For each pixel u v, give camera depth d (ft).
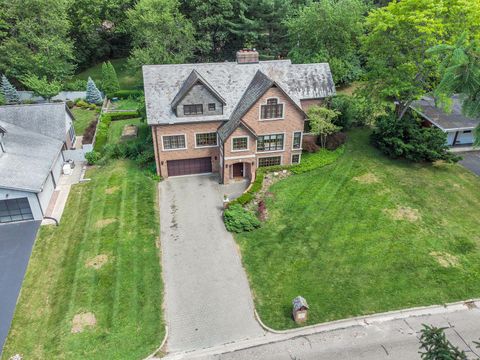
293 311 73.46
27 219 101.35
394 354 67.31
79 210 105.91
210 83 119.75
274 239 94.22
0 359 66.23
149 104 114.83
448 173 119.44
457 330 71.31
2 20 181.68
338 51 180.14
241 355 67.67
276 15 192.34
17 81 199.52
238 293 79.82
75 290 79.97
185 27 180.04
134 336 70.59
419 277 82.48
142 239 94.79
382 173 119.44
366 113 146.92
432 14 107.96
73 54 218.79
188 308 76.54
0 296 78.59
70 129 144.87
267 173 120.37
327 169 122.42
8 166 102.78
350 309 75.66
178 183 119.24
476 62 46.44
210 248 92.07
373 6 203.51
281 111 114.01
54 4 181.68
